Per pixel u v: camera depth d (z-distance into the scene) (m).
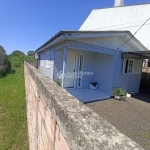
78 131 0.65
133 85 7.79
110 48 6.12
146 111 4.84
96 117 0.81
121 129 3.37
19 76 11.97
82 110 0.90
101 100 5.91
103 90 6.87
